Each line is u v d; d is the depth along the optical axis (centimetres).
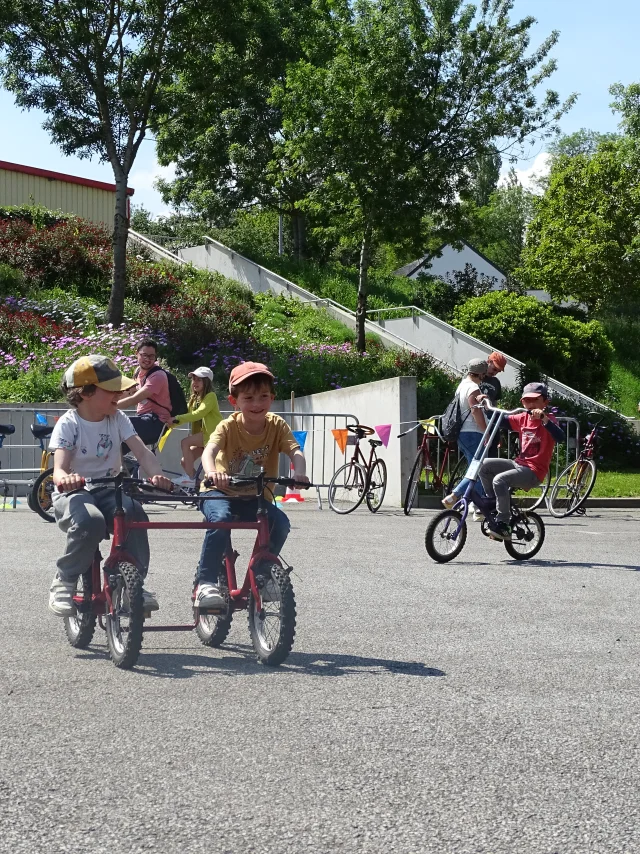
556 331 3528
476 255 7175
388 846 296
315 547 1010
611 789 346
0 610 660
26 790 338
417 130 2645
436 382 2562
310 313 3344
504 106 2773
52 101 2489
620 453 2402
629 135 4062
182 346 2553
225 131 4488
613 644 582
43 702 445
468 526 1256
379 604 701
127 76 2511
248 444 551
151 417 1201
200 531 1113
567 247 5075
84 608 531
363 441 1562
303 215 4775
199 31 2491
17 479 1599
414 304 4431
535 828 311
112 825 310
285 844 297
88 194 3741
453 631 614
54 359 2131
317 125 2733
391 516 1360
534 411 923
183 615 646
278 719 423
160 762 367
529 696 468
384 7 2684
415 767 365
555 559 952
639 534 1194
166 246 4203
